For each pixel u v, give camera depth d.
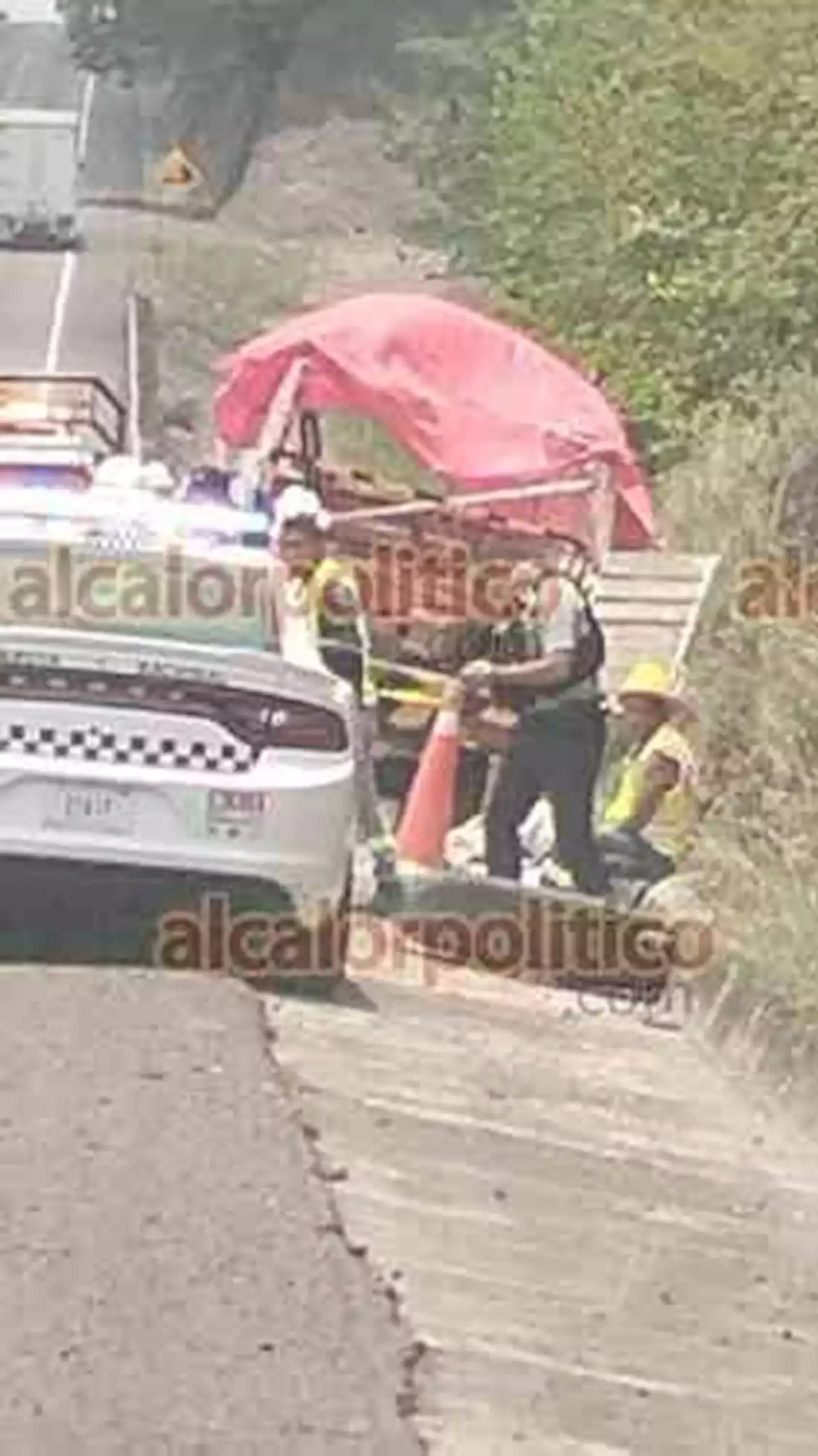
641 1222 16.75
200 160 156.50
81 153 149.75
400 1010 21.73
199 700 20.28
